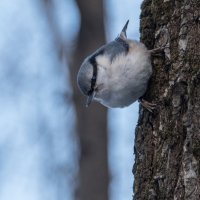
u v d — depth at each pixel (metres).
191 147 7.96
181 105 8.34
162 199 8.16
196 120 8.04
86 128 17.17
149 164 8.59
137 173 8.77
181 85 8.40
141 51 9.64
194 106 8.10
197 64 8.34
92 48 17.41
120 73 10.23
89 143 17.08
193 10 8.64
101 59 11.02
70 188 16.83
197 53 8.43
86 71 11.25
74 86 17.41
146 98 9.47
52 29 18.50
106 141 17.22
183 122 8.20
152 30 9.69
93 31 17.50
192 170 7.88
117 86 10.44
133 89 9.84
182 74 8.44
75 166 17.12
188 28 8.64
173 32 8.94
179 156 8.12
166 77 8.95
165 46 9.04
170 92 8.61
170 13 9.12
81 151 17.11
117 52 10.47
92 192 16.80
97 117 17.22
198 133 7.98
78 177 16.95
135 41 10.23
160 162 8.36
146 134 8.86
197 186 7.80
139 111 9.41
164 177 8.21
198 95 8.12
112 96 10.79
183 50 8.64
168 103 8.60
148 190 8.42
